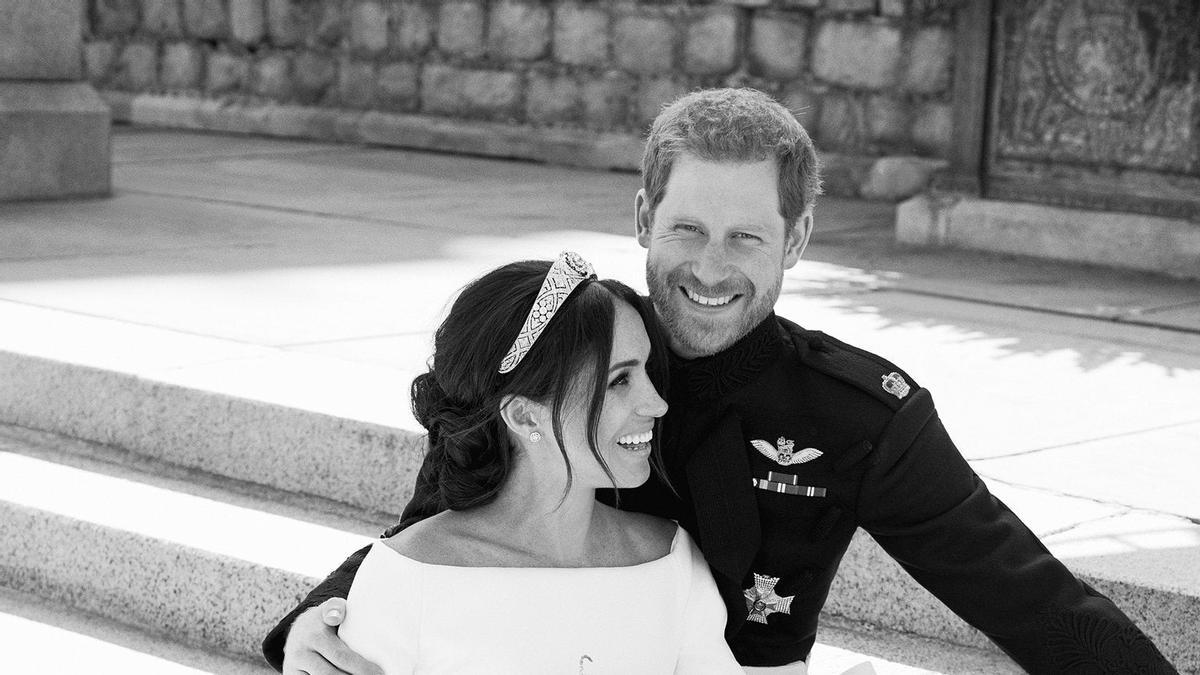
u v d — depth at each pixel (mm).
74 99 7969
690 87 9711
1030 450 3801
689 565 2184
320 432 3848
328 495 3871
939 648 3076
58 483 3951
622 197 8711
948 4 8617
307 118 11680
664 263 2217
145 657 3414
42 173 7844
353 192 8695
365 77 11414
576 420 2020
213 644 3496
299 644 2059
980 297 5934
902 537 2182
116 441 4242
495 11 10609
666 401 2230
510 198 8570
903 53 8820
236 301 5367
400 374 4270
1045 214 6902
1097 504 3346
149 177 9125
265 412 3938
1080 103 6820
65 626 3586
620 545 2158
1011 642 2146
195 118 12312
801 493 2209
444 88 10984
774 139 2160
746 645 2307
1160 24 6559
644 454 2111
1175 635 2824
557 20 10297
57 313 5016
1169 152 6617
